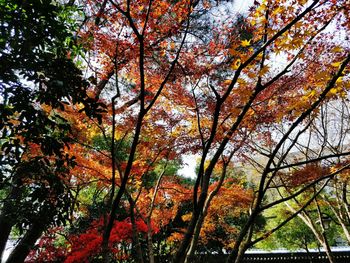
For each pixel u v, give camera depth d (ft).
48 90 12.87
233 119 23.82
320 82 16.05
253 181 41.37
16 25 12.92
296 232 62.59
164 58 22.56
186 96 24.14
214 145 24.53
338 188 36.52
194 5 20.36
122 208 45.68
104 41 19.61
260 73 13.83
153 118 25.58
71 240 31.73
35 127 13.26
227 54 21.67
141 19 18.99
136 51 20.34
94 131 25.71
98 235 29.35
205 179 14.78
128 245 47.39
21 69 13.25
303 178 25.89
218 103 13.01
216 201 30.96
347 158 30.78
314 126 32.14
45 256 33.71
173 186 31.99
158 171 50.98
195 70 22.30
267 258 65.05
